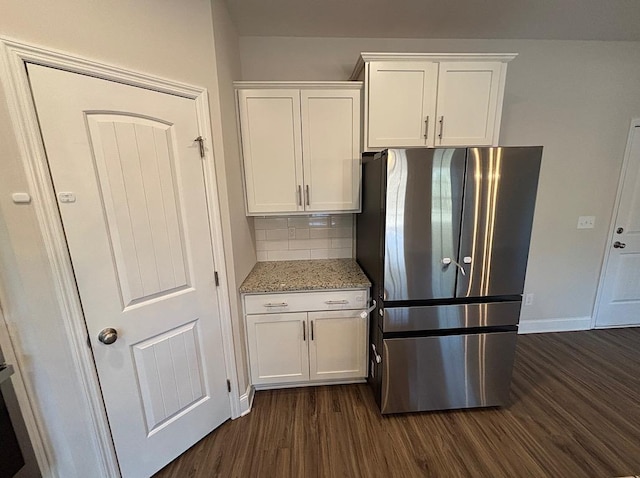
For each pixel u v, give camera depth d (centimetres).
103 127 109
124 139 115
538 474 140
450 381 174
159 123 124
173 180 132
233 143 171
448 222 155
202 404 157
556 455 150
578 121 235
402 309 162
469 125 186
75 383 112
